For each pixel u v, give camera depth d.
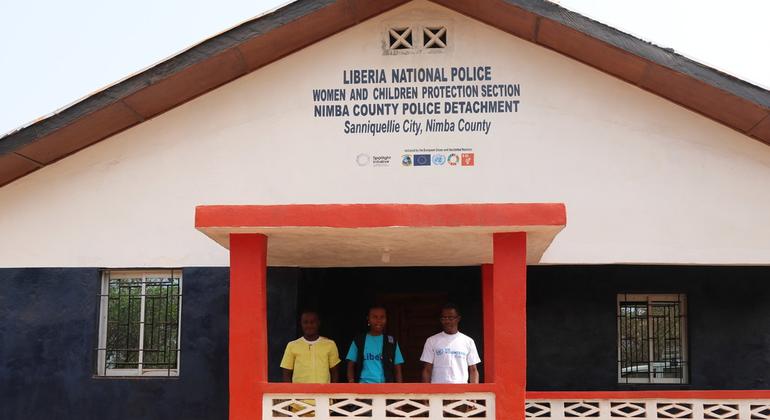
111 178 10.08
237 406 7.43
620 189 9.77
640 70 9.47
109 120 9.77
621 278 11.44
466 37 10.03
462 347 8.98
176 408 9.83
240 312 7.53
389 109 9.98
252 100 10.08
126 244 9.99
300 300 10.27
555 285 11.50
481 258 9.61
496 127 9.91
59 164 10.13
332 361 8.91
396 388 7.39
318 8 9.37
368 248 8.73
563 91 9.91
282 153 9.99
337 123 10.01
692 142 9.79
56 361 9.92
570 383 11.32
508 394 7.28
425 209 7.34
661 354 11.47
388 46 10.06
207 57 9.41
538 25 9.45
